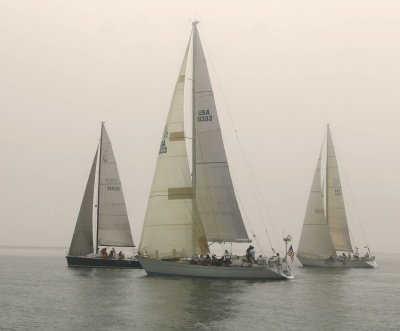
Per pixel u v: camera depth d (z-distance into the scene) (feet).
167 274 154.92
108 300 118.11
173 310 105.09
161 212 154.30
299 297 129.49
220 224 161.48
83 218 210.38
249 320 97.04
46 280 167.22
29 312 102.89
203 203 162.30
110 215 212.43
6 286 149.18
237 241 160.56
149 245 155.02
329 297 132.87
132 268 206.59
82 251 210.18
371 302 127.34
